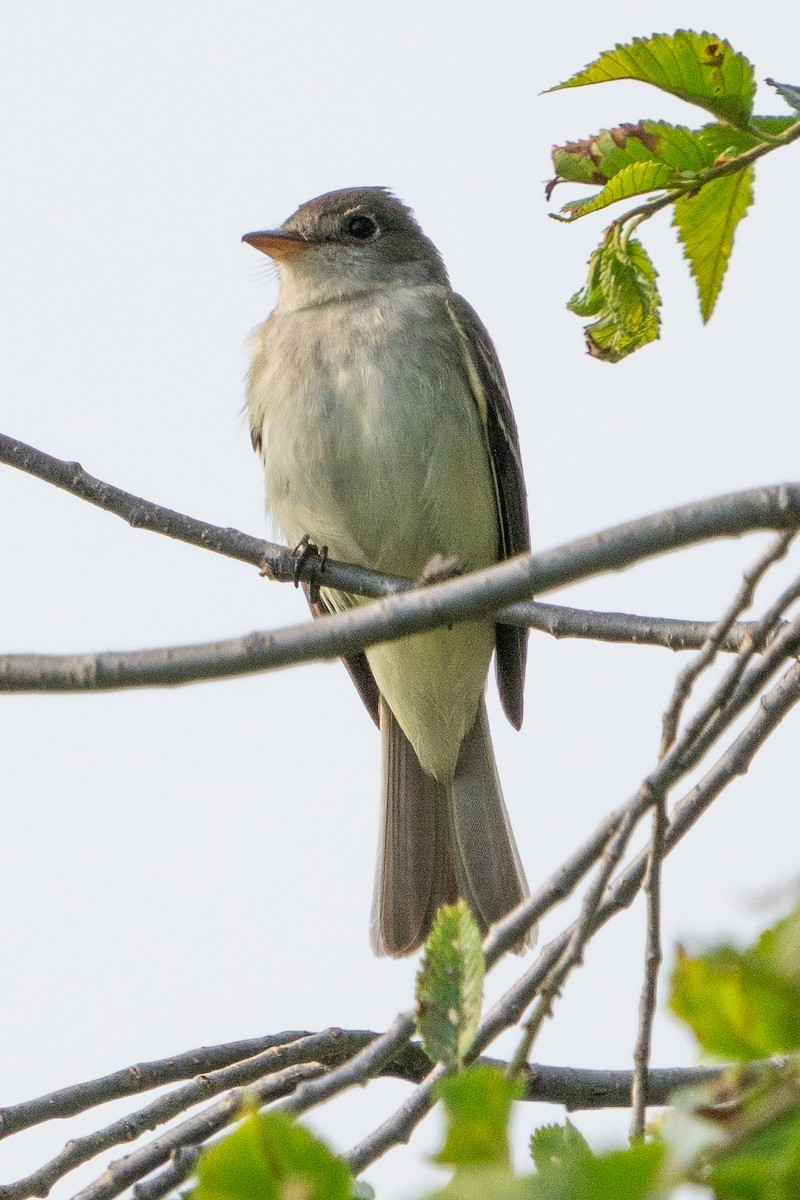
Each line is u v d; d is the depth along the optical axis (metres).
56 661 6.16
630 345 7.81
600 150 7.41
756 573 6.08
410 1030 6.57
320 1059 8.12
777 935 4.64
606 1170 3.92
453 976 5.82
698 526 5.98
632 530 6.02
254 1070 8.03
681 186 7.39
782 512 5.93
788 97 7.20
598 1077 7.97
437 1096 4.41
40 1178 7.54
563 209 7.52
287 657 6.15
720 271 7.75
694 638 8.63
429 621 6.12
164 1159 7.38
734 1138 4.21
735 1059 4.62
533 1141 4.96
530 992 6.65
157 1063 8.20
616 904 6.83
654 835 6.23
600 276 7.65
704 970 4.66
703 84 7.14
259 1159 4.54
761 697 7.05
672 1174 3.94
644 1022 6.04
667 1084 7.95
